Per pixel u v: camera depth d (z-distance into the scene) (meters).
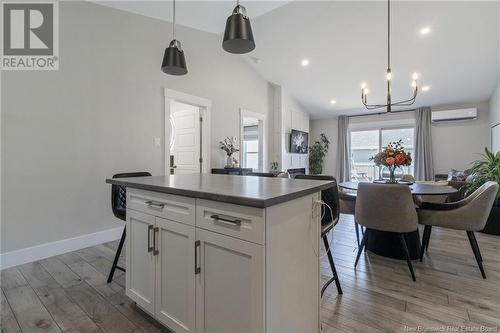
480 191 2.26
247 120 7.10
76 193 2.83
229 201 1.05
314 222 1.44
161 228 1.43
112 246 2.94
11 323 1.57
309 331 1.38
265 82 5.98
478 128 5.99
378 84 5.48
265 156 6.02
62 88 2.72
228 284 1.11
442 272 2.31
